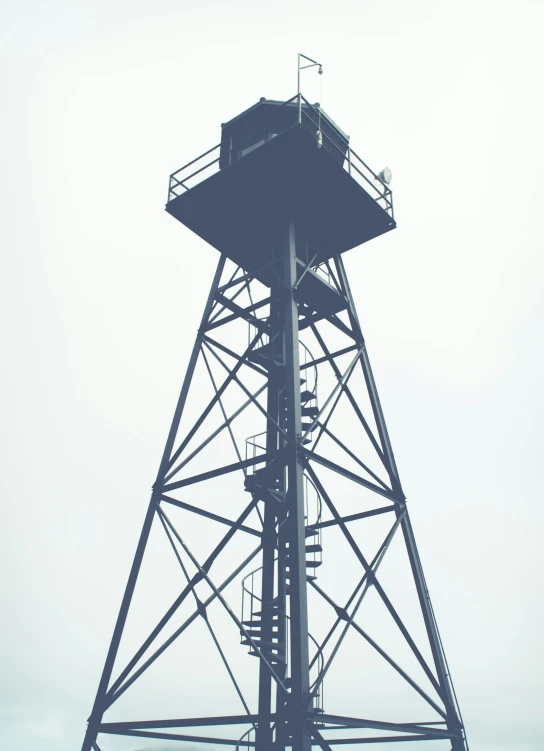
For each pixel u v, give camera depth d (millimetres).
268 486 22391
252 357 24938
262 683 22312
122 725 20469
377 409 24547
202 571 20875
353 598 20797
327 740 21219
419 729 19484
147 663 20344
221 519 22781
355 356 24703
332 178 23625
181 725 20047
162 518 22172
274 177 23500
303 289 24688
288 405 20422
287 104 23438
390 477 23516
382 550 21500
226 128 26375
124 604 21734
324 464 20406
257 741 20234
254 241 26078
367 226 25844
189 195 24562
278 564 23250
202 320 25234
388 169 26594
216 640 20656
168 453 23234
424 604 22141
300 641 17203
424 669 21500
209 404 23328
